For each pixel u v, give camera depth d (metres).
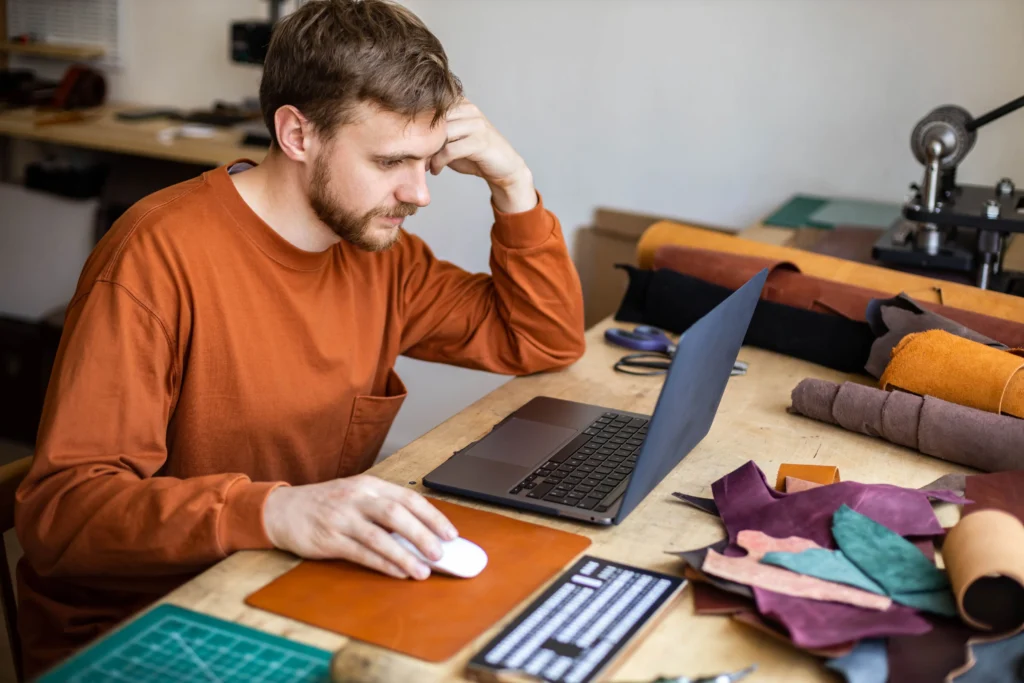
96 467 1.14
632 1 2.59
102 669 0.82
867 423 1.36
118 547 1.06
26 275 3.33
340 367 1.40
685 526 1.11
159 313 1.23
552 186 2.82
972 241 1.89
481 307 1.58
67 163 3.36
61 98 3.28
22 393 3.15
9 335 3.12
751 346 1.72
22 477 1.25
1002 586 0.89
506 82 2.79
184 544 1.03
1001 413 1.32
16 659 1.31
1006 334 1.51
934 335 1.41
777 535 1.05
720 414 1.44
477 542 1.05
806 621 0.89
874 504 1.09
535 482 1.18
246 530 1.02
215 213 1.29
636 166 2.70
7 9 3.53
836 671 0.86
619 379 1.56
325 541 0.99
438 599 0.95
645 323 1.80
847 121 2.44
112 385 1.19
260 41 2.92
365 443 1.50
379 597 0.95
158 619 0.90
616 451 1.28
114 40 3.39
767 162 2.55
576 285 1.56
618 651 0.85
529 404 1.43
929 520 1.07
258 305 1.31
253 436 1.36
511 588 0.97
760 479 1.15
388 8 1.22
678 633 0.91
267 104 1.25
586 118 2.72
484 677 0.82
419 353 1.64
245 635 0.88
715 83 2.55
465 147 1.44
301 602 0.93
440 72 1.21
